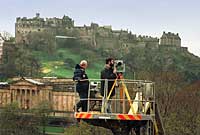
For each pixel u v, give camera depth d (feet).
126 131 83.76
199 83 545.85
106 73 82.74
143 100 82.17
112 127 83.35
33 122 613.52
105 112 80.64
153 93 84.23
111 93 82.74
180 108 402.52
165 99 397.19
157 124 86.48
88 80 83.46
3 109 608.19
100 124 83.46
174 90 407.85
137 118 79.46
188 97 437.17
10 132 574.56
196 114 400.88
